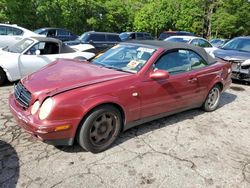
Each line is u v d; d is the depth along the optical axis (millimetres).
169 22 40719
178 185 3021
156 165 3365
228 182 3143
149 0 46906
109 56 4555
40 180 2941
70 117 3156
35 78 3650
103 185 2928
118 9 39562
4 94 5859
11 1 26391
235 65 8117
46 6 29828
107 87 3443
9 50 7043
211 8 42594
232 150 3906
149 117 4125
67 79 3500
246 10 42000
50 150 3537
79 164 3271
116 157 3486
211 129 4602
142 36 20547
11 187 2811
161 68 4156
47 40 7074
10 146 3586
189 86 4613
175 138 4148
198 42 11727
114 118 3625
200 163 3484
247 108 5922
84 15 34625
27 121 3156
